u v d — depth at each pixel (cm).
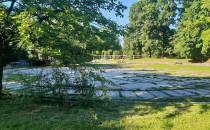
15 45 1327
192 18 5516
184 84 2409
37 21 1191
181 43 6731
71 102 1280
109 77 3034
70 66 1274
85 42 1260
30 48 1241
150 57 8350
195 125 1023
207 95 1770
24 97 1298
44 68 1305
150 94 1805
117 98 1586
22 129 984
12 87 1769
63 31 1231
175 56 8044
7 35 1298
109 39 1338
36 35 1152
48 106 1279
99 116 1123
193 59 6681
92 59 1297
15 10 1334
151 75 3350
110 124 1027
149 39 8275
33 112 1195
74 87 1293
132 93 1836
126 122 1050
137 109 1238
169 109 1230
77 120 1076
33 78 1311
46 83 1297
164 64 6081
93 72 1298
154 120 1072
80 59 1270
